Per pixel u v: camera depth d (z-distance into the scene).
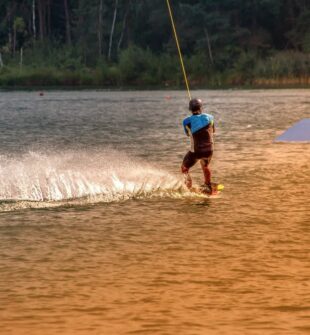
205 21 196.62
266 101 109.50
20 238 21.72
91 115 84.69
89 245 20.78
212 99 118.25
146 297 16.05
